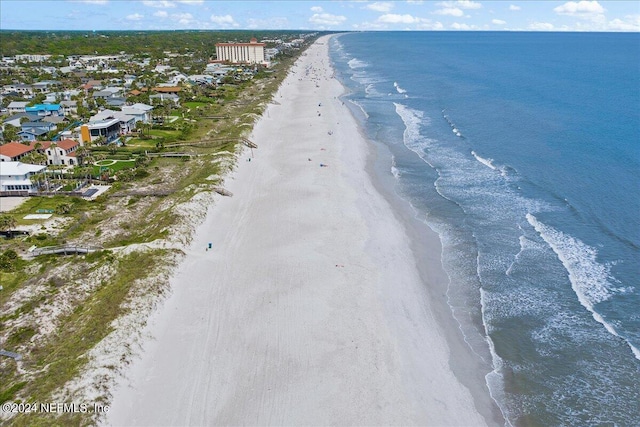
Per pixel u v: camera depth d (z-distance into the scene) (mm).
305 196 61656
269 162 76438
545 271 44312
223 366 32688
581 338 35688
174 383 31109
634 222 52375
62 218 55031
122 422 27969
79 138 83375
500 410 29844
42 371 31031
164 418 28422
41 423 26578
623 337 35500
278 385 31109
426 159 77000
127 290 38812
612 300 39812
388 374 32219
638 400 30219
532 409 29859
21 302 39156
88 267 44031
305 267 44812
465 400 30500
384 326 37062
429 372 32719
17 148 70875
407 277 44031
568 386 31516
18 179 60781
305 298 40156
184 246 47500
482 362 33844
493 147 80812
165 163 75875
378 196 62406
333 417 28703
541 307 39406
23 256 46156
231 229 52812
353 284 42344
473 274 44438
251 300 39938
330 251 47875
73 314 37875
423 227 53875
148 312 36875
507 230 52219
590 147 77250
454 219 55375
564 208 56562
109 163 74750
